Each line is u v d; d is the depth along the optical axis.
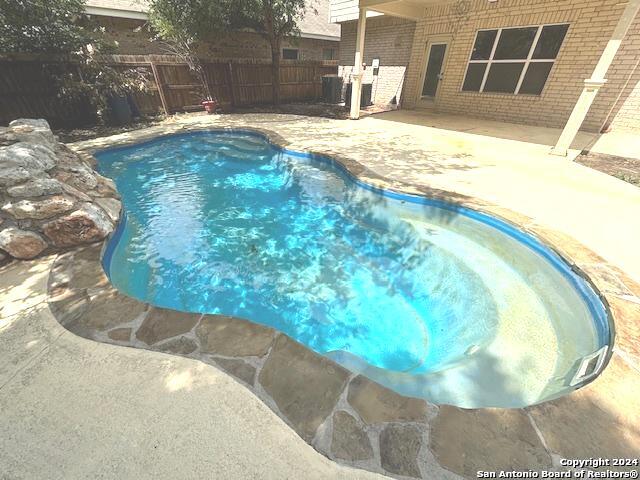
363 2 7.54
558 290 2.64
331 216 4.84
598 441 1.36
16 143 3.11
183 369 1.71
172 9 8.61
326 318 3.07
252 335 1.92
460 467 1.28
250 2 8.88
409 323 3.03
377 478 1.26
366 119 8.85
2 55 6.73
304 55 14.89
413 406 1.53
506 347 2.21
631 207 3.57
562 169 4.76
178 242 4.18
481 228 3.47
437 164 5.04
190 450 1.36
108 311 2.08
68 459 1.33
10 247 2.53
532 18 6.98
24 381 1.65
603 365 1.73
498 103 8.17
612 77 6.32
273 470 1.30
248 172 6.52
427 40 9.20
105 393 1.59
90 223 2.88
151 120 8.84
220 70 10.40
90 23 8.44
